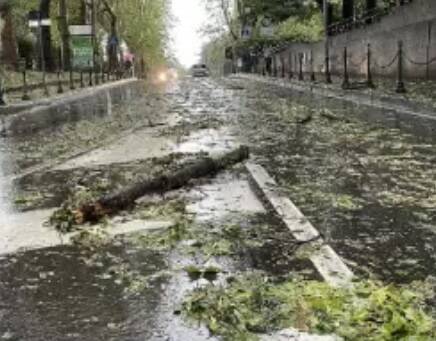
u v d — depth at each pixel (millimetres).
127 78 71000
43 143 14594
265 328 4324
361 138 13055
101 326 4562
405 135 13258
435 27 26219
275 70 52312
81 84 39625
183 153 11531
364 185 8711
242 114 19469
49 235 6789
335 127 15148
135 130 16094
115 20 68812
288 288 4969
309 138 13430
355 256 5867
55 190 9227
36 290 5285
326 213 7363
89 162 11539
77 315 4766
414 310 4508
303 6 61312
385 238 6363
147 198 8070
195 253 6008
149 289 5184
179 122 17453
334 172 9664
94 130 16562
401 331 4164
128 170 10406
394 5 37594
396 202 7730
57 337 4430
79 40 47969
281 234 6547
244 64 80500
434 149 11422
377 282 5145
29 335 4484
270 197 8094
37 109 25281
